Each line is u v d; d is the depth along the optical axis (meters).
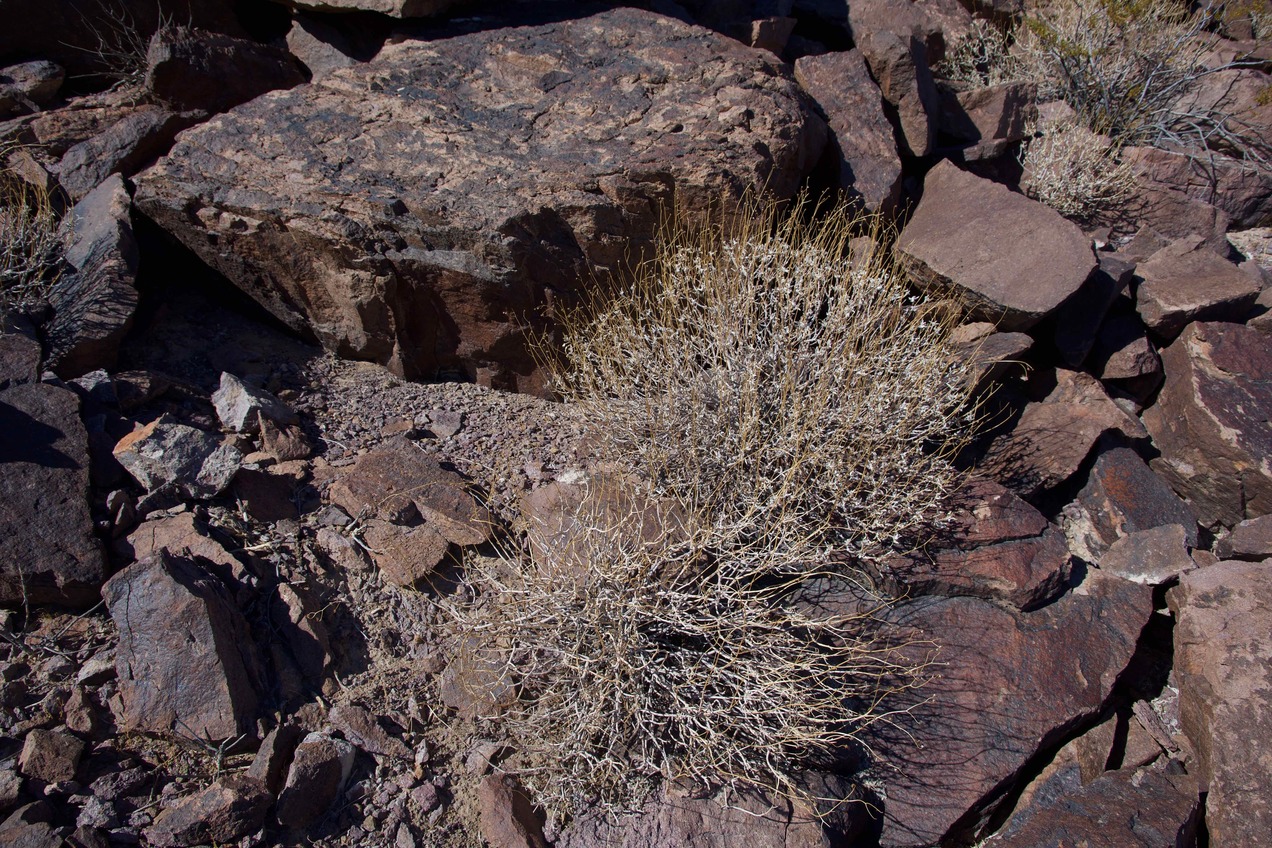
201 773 1.12
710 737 1.21
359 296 1.60
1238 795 1.25
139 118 1.74
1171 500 1.68
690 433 1.46
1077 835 1.20
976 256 1.80
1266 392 1.75
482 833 1.15
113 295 1.49
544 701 1.25
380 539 1.35
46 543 1.19
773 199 1.76
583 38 1.94
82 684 1.13
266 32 2.03
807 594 1.39
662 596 1.27
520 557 1.30
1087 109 2.60
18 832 1.01
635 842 1.16
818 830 1.17
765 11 2.46
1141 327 1.88
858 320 1.57
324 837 1.12
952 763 1.27
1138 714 1.41
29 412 1.30
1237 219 2.44
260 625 1.24
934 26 2.54
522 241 1.58
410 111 1.75
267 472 1.40
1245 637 1.35
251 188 1.60
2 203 1.65
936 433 1.58
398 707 1.23
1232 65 2.72
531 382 1.72
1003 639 1.39
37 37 1.86
